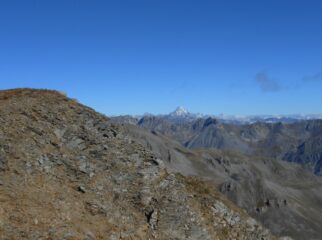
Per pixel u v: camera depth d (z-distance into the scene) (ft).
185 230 94.58
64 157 103.30
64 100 133.08
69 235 75.82
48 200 84.94
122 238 83.97
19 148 98.68
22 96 129.49
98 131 119.34
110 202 94.02
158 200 99.14
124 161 109.60
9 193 81.92
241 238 105.09
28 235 71.61
